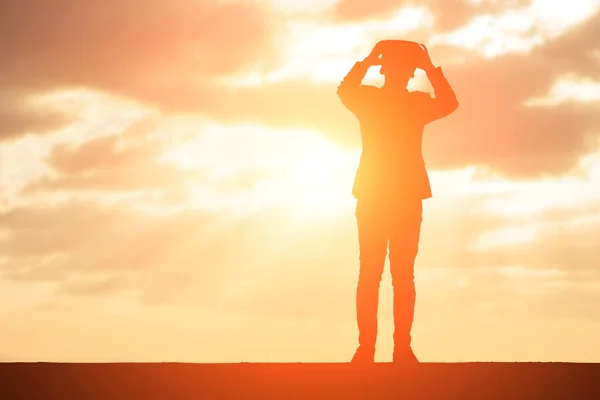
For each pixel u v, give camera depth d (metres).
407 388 8.23
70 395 8.11
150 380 8.53
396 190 10.70
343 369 8.87
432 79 10.91
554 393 8.11
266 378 8.55
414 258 10.80
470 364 9.26
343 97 10.97
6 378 8.66
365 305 10.79
